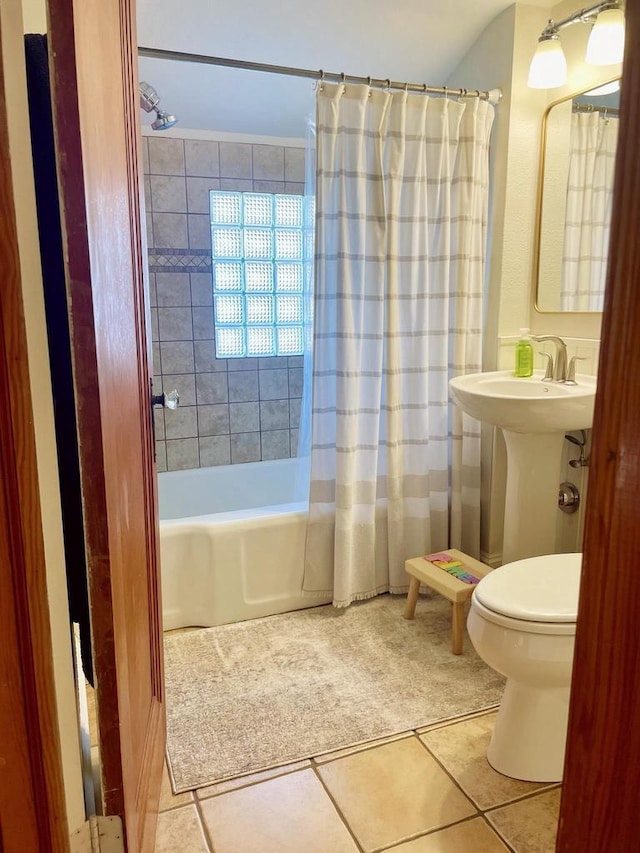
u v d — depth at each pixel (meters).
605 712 0.60
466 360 2.43
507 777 1.53
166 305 3.03
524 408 1.86
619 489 0.56
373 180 2.16
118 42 1.04
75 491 0.86
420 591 2.49
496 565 2.59
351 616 2.32
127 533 1.00
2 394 0.68
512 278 2.44
